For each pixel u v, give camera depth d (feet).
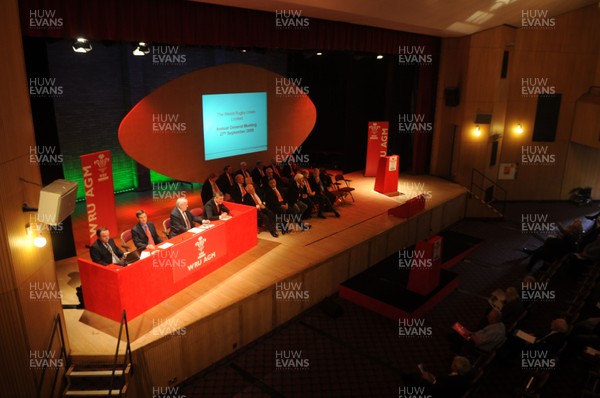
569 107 48.70
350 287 29.25
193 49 46.03
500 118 47.32
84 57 38.45
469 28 42.50
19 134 16.42
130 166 43.80
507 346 21.74
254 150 42.09
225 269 26.99
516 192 51.62
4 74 15.51
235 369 22.56
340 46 37.01
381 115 56.24
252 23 31.04
